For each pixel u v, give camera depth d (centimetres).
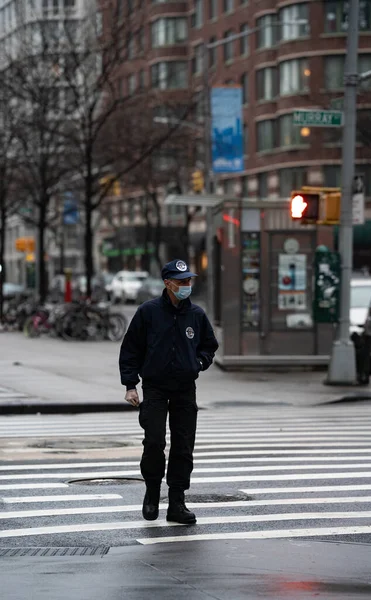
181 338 1781
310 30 13112
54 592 1350
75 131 8075
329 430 3169
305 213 4488
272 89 13888
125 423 3422
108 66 8369
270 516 1847
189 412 1802
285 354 5178
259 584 1388
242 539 1672
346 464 2436
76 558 1547
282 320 5181
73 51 7944
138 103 8812
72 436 3020
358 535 1698
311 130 13350
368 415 3653
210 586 1377
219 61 14900
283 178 13738
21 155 8906
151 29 15750
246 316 5169
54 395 4031
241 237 5150
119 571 1465
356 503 1962
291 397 4197
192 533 1716
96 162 8362
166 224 17225
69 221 10881
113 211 18962
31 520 1822
